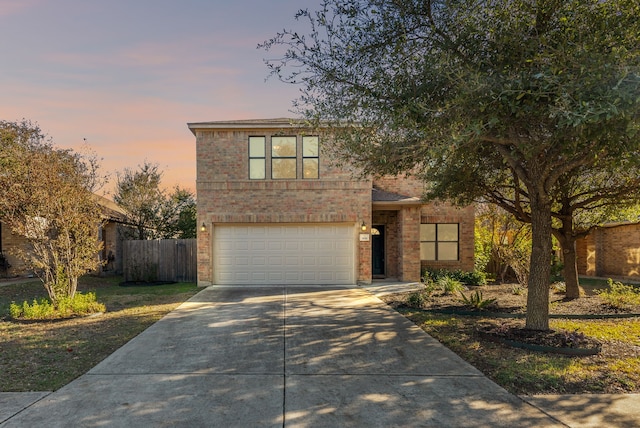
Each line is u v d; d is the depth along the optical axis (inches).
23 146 445.7
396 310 377.4
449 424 150.6
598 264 729.6
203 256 549.6
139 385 189.3
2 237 657.0
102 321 331.0
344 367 217.3
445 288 482.9
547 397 176.1
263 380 197.0
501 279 600.4
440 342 267.6
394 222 625.3
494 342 263.4
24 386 187.3
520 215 387.5
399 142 265.3
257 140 556.7
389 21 249.6
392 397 176.6
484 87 203.5
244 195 551.8
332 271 555.8
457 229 649.0
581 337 254.5
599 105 164.1
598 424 150.2
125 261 631.8
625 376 200.4
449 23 239.8
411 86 243.8
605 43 199.2
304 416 157.1
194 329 301.9
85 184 399.2
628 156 200.7
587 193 394.3
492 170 382.9
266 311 371.2
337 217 552.7
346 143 291.9
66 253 370.9
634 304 378.3
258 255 556.7
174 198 868.6
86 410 161.6
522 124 225.1
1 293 499.8
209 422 151.6
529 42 219.3
